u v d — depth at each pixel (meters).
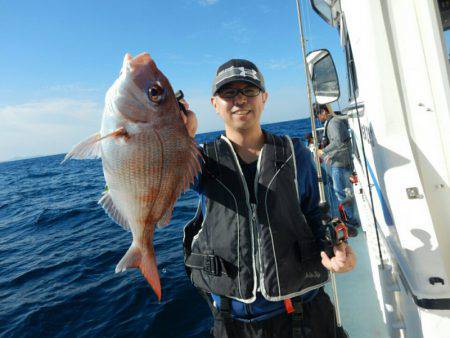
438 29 1.47
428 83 1.50
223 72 1.81
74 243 8.62
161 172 1.62
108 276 5.92
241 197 1.80
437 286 1.46
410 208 1.51
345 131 4.56
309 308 1.85
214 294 1.88
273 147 1.87
